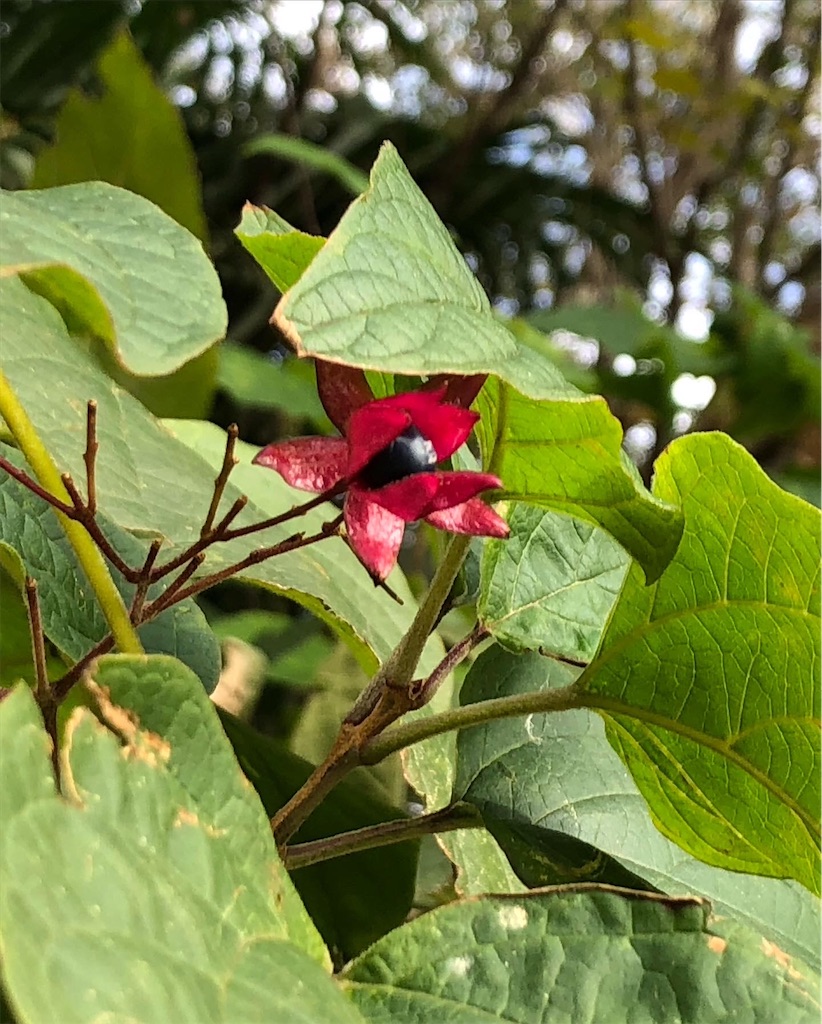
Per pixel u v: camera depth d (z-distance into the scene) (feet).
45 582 0.42
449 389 0.31
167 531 0.45
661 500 0.31
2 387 0.33
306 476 0.30
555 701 0.38
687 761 0.38
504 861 0.48
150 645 0.45
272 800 0.49
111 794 0.24
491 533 0.29
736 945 0.32
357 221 0.25
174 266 0.26
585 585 0.44
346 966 0.31
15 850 0.21
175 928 0.23
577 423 0.29
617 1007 0.31
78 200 0.27
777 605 0.34
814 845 0.37
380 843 0.40
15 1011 0.18
